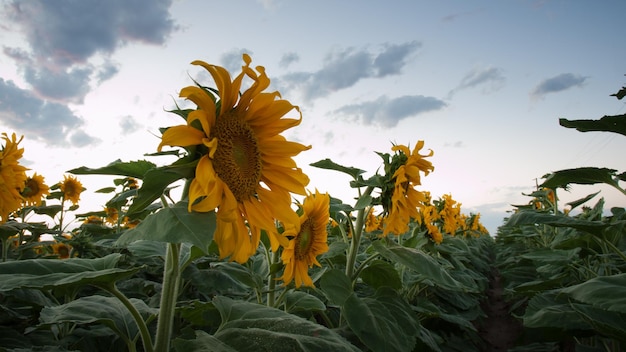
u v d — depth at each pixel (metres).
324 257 4.11
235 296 4.47
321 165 3.92
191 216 1.56
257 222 1.90
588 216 5.43
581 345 4.14
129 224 7.11
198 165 1.63
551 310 3.58
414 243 5.93
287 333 1.91
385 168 3.83
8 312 3.30
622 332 2.90
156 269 4.92
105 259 2.08
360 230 3.97
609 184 3.28
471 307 7.25
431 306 5.48
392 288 3.66
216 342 1.83
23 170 4.67
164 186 1.68
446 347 5.89
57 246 6.82
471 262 11.28
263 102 1.99
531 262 8.48
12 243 6.08
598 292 2.74
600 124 2.80
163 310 1.93
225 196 1.70
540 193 7.82
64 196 7.59
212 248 2.38
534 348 5.34
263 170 2.05
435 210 8.12
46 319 2.15
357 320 3.09
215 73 1.74
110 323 2.22
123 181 6.24
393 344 2.97
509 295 9.28
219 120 1.88
